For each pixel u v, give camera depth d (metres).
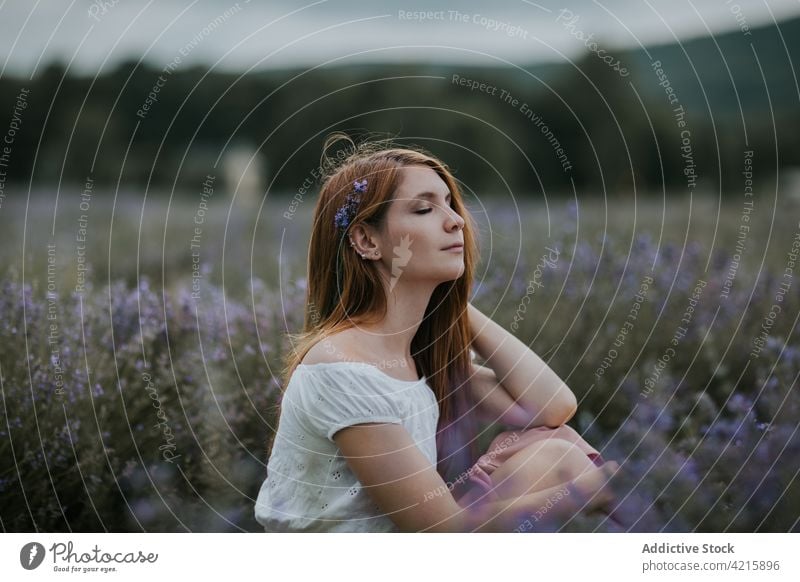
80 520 2.66
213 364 3.19
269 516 2.48
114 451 2.74
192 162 15.25
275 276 5.33
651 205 9.05
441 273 2.31
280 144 15.41
